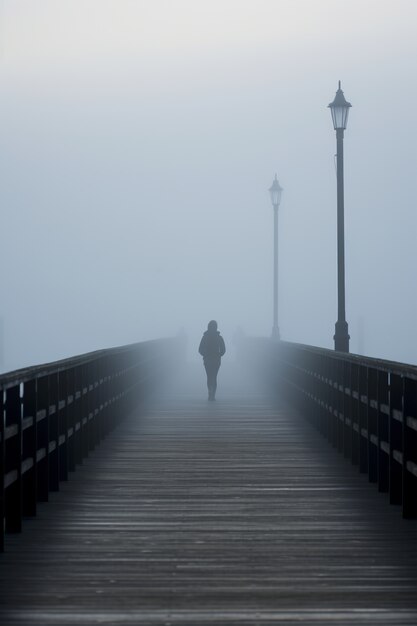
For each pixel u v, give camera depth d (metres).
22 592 11.31
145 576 12.09
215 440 26.89
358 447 21.80
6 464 14.53
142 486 19.05
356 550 13.55
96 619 10.33
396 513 16.34
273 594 11.28
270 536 14.46
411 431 15.70
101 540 14.16
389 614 10.48
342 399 23.64
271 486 19.09
